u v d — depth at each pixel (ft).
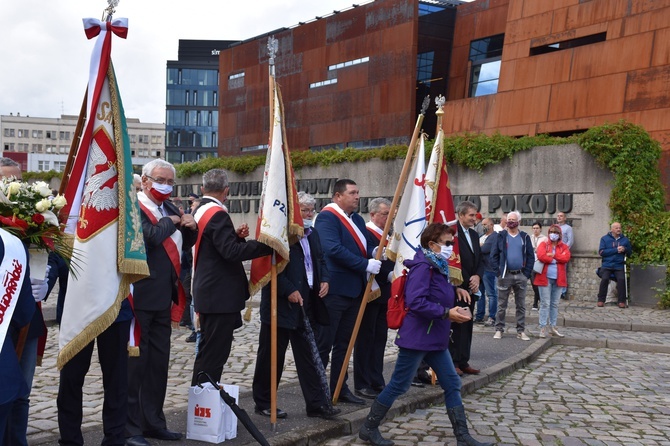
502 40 116.67
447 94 123.75
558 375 32.30
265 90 143.02
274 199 20.39
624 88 82.74
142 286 18.62
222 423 18.86
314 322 23.36
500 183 68.85
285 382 27.73
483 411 24.84
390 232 28.81
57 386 25.99
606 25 85.15
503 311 41.83
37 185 14.74
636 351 40.42
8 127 518.78
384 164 78.84
